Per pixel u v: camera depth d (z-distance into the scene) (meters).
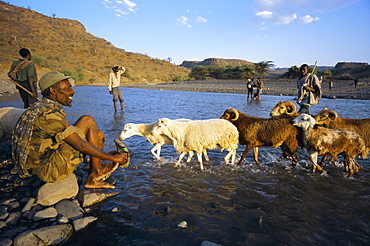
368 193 4.02
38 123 3.08
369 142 5.19
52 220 3.10
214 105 17.06
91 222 3.08
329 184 4.39
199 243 2.68
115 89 12.70
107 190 3.91
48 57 97.56
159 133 5.33
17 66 6.27
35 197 3.62
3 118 5.85
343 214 3.35
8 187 4.02
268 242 2.73
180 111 13.59
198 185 4.28
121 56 140.62
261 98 24.05
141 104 17.45
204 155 5.79
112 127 8.82
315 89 6.66
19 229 2.88
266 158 6.02
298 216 3.28
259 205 3.56
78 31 194.88
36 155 3.17
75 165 3.56
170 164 5.45
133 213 3.29
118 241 2.71
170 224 3.04
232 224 3.06
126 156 3.78
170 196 3.82
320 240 2.79
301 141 5.19
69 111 12.56
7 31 124.75
